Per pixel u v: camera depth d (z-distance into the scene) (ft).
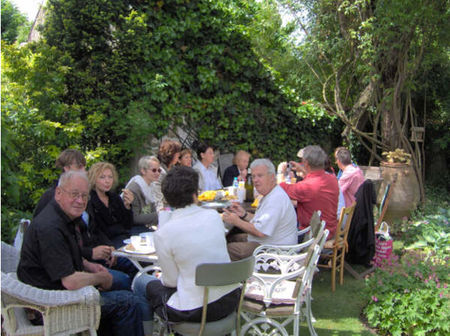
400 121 26.81
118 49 17.17
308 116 25.43
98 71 16.87
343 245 13.98
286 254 10.25
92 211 10.96
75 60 16.61
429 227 17.75
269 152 24.30
